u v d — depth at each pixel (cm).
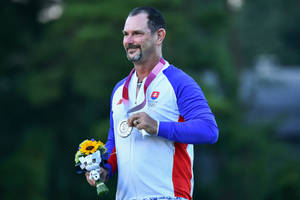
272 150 7525
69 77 7025
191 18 7538
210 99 7000
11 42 7250
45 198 6812
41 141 7012
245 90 8500
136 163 958
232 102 7925
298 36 16025
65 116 7625
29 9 7900
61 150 7612
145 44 972
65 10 6825
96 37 6259
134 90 1003
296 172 6656
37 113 7569
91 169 982
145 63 991
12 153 7081
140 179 954
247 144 7388
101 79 6700
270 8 15325
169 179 951
